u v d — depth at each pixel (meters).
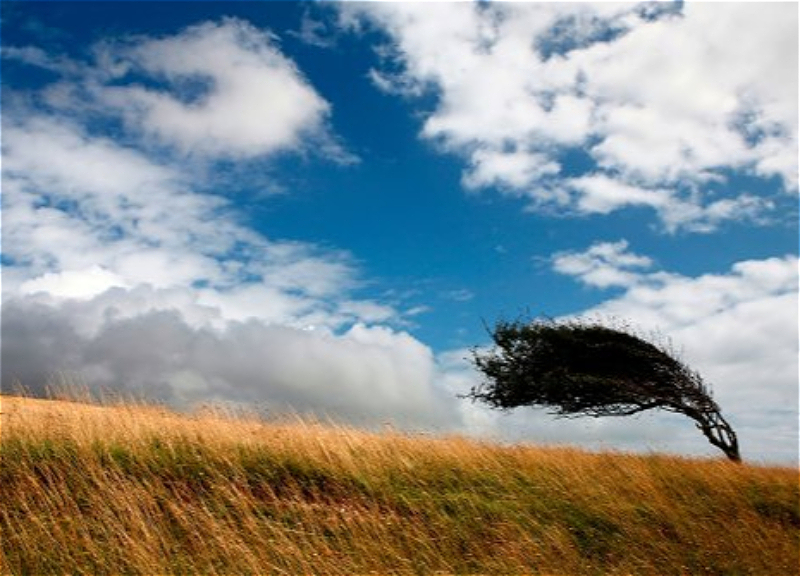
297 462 10.32
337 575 7.79
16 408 10.62
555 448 13.56
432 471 10.89
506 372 19.22
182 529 8.34
